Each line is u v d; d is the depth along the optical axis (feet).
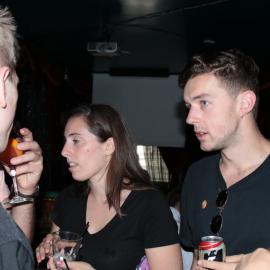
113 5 14.33
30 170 4.35
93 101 25.31
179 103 24.43
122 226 5.50
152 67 23.73
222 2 13.69
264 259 2.84
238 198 4.80
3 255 2.44
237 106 4.70
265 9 14.14
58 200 6.27
